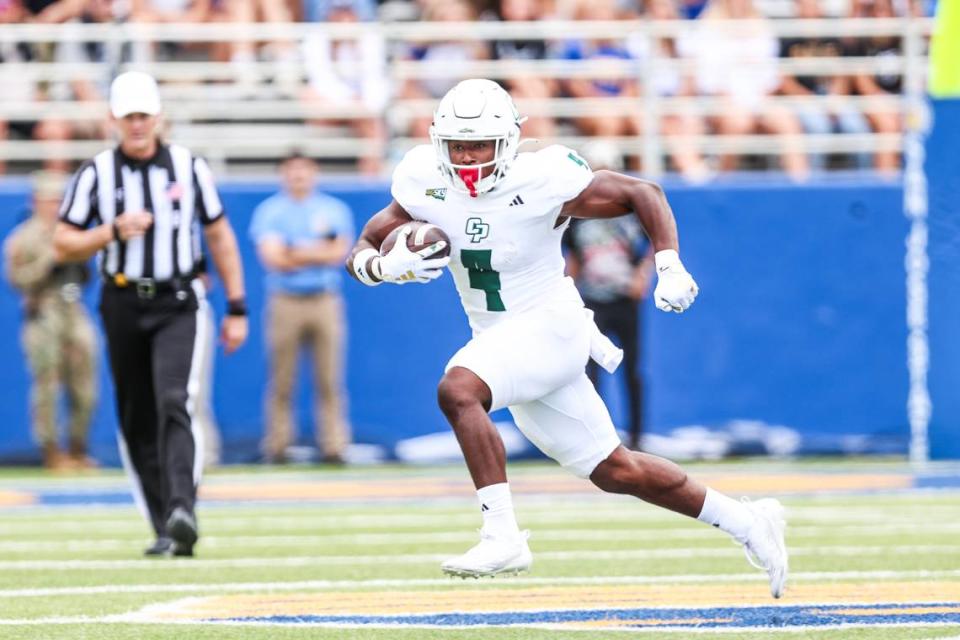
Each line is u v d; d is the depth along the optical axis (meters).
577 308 16.52
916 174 44.31
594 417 16.41
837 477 38.84
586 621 16.08
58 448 42.34
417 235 15.88
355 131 46.34
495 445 15.69
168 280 23.27
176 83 45.97
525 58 46.31
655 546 24.89
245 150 46.53
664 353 43.88
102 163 23.38
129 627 15.98
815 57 47.12
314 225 41.53
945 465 42.81
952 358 44.25
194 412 23.38
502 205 16.08
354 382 43.50
